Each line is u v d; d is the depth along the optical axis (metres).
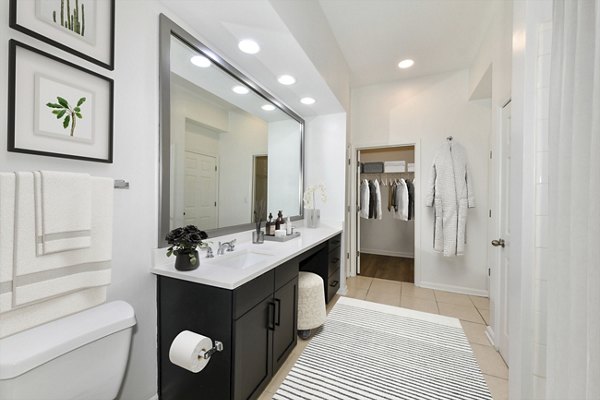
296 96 2.57
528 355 1.21
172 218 1.49
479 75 2.64
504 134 1.88
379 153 5.05
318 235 2.54
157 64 1.36
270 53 1.81
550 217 0.94
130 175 1.24
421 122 3.32
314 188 3.05
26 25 0.88
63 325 0.90
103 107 1.11
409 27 2.37
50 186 0.88
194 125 1.66
